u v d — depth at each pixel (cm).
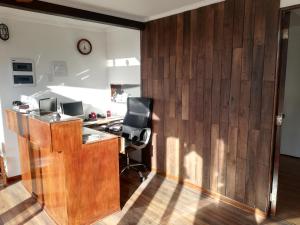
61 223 251
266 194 262
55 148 219
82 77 438
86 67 442
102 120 414
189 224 256
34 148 286
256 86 258
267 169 259
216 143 301
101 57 463
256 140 264
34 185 307
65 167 229
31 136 264
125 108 441
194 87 316
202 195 318
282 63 243
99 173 258
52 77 398
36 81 380
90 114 434
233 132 283
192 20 308
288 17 237
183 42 322
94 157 251
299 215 270
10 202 305
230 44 274
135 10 327
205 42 297
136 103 385
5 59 346
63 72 411
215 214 274
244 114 271
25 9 263
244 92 268
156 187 342
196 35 306
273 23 240
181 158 348
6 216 275
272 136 252
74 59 424
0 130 362
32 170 305
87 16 308
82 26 426
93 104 460
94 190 255
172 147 359
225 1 273
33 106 356
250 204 277
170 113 354
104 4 299
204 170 319
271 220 261
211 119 303
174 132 352
